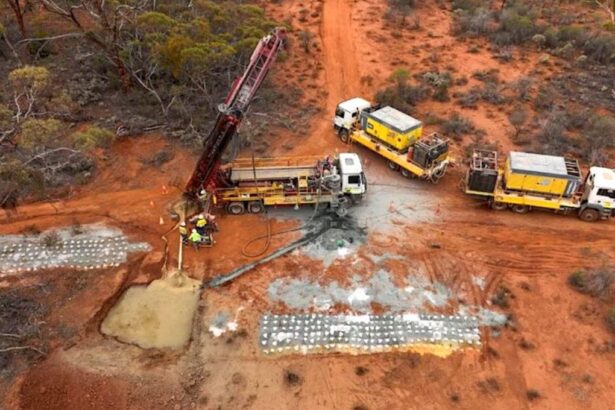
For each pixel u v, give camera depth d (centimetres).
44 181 3005
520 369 2145
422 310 2380
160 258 2638
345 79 4219
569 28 4734
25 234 2744
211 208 2917
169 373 2117
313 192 2811
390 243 2731
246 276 2541
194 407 2012
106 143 3167
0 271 2530
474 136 3528
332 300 2419
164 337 2281
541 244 2734
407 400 2038
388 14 5203
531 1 5619
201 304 2402
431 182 3153
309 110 3819
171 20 3531
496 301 2416
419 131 3175
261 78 2498
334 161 2953
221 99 3762
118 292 2466
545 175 2767
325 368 2150
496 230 2825
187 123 3578
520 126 3600
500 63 4469
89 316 2331
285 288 2477
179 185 3081
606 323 2314
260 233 2781
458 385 2091
